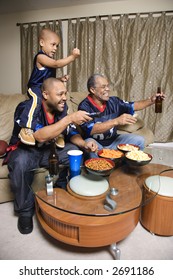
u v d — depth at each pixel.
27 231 1.39
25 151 1.43
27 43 3.52
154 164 1.58
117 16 3.03
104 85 1.74
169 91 3.01
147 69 3.00
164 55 2.91
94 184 1.20
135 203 1.11
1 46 3.80
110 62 3.11
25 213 1.41
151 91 3.06
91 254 1.24
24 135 1.34
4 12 3.52
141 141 1.88
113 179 1.36
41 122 1.43
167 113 3.08
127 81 3.13
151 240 1.34
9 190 1.67
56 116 1.50
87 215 1.02
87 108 1.82
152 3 2.90
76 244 1.08
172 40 2.85
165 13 2.81
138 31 2.91
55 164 1.45
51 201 1.12
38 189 1.27
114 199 1.13
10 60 3.83
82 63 3.24
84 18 3.16
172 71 2.94
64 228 1.10
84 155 1.57
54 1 3.04
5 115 1.98
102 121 1.81
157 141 3.21
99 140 1.87
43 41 1.73
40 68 1.72
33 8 3.33
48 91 1.33
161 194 1.25
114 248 1.17
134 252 1.25
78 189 1.16
